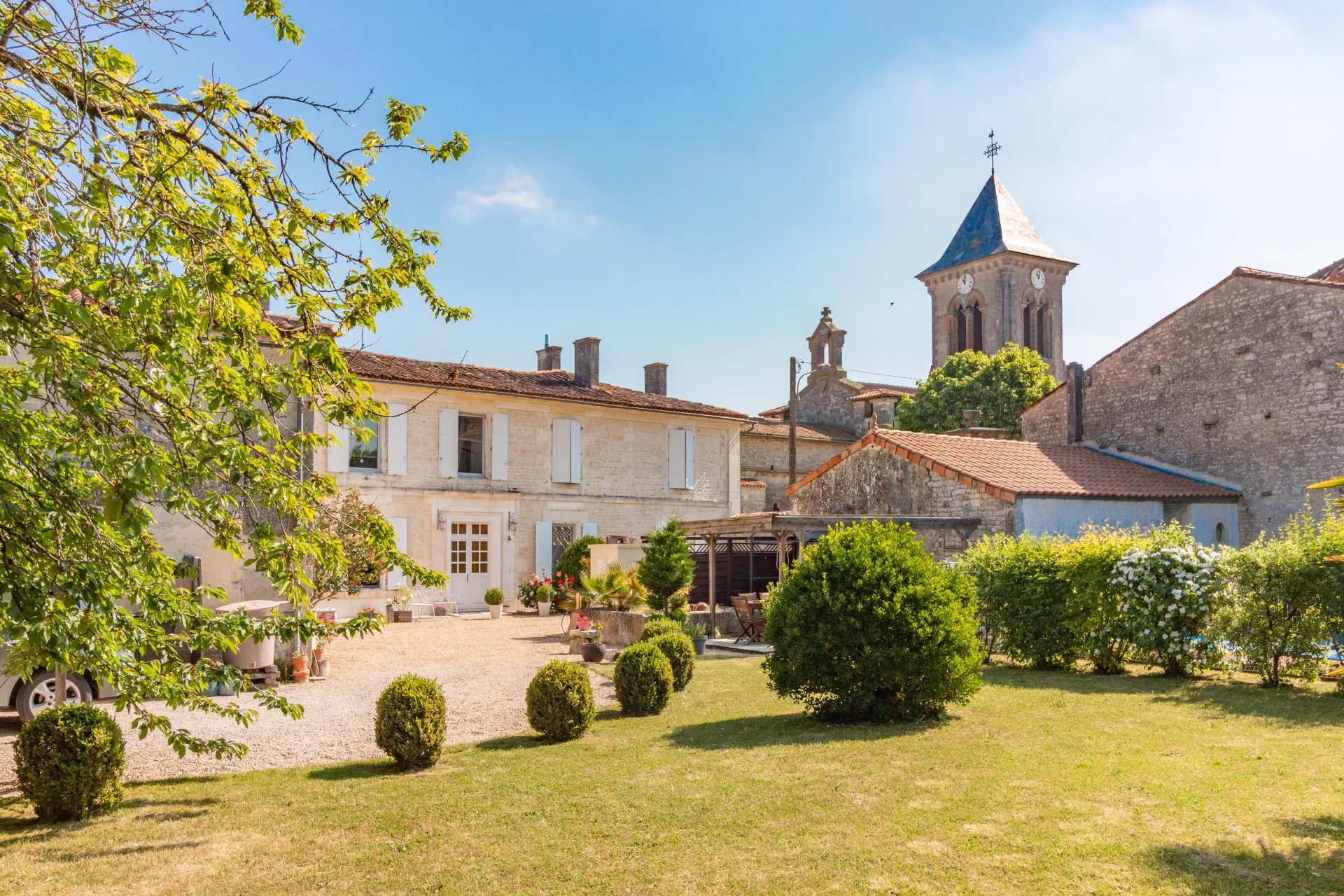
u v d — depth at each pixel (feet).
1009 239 192.75
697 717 31.63
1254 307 64.23
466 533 80.43
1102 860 16.14
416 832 18.85
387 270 19.74
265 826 19.52
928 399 125.39
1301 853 16.25
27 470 16.51
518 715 33.04
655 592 58.23
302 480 21.06
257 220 18.45
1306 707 30.71
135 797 22.31
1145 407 71.20
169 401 17.48
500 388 82.02
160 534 43.11
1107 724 28.22
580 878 16.11
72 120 15.94
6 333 16.17
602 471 89.61
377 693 37.96
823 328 150.00
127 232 16.71
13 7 15.46
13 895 15.69
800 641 29.58
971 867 15.98
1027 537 45.47
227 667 21.34
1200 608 37.83
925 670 28.91
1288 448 61.62
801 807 19.74
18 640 18.58
